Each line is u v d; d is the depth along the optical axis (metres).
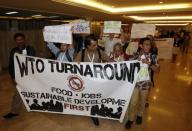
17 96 3.25
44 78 3.10
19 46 3.13
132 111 2.99
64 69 2.99
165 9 10.43
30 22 9.41
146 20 19.72
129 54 3.56
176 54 11.68
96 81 2.94
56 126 3.08
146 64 2.79
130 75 2.85
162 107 3.89
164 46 10.07
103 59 3.35
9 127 3.03
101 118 3.36
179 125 3.18
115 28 3.98
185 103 4.11
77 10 9.36
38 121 3.22
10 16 8.08
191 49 17.17
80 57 3.23
